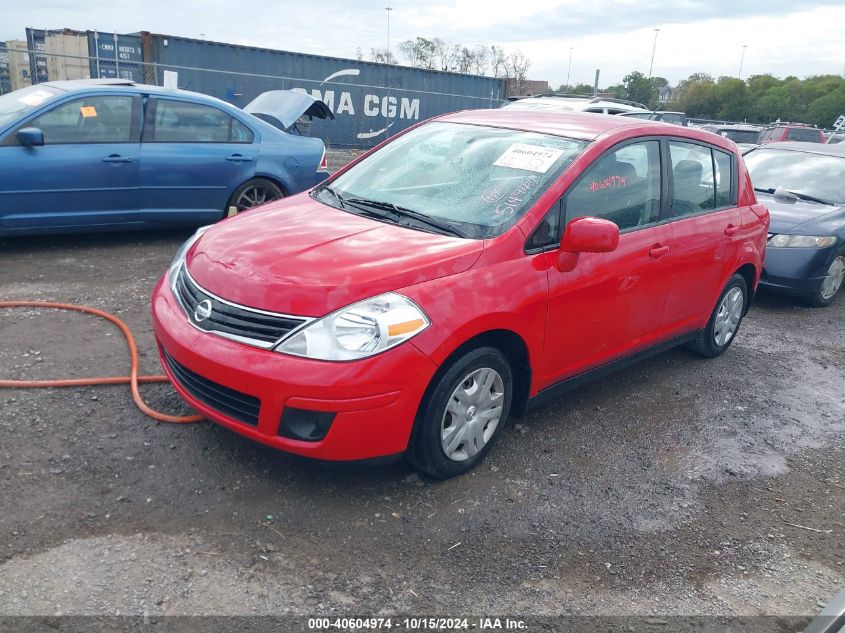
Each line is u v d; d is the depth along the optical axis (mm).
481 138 4500
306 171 8273
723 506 3764
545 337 3854
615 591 3018
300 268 3301
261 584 2811
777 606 3047
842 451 4555
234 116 7805
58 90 7012
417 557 3066
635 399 4980
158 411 3992
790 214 7746
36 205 6680
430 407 3350
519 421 4438
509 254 3639
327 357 3066
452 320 3299
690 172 4965
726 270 5352
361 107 20969
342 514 3283
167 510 3180
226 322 3256
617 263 4188
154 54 17844
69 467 3408
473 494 3566
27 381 4133
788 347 6488
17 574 2721
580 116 4758
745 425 4766
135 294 5988
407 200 4137
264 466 3568
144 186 7230
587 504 3621
